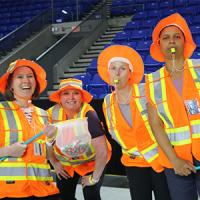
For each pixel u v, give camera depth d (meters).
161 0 13.12
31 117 2.61
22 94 2.58
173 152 2.34
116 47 2.77
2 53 11.17
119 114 2.76
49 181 2.60
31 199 2.48
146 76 2.52
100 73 2.88
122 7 13.34
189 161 2.34
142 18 12.20
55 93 3.11
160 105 2.38
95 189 3.12
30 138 2.49
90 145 2.88
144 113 2.67
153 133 2.45
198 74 2.36
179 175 2.38
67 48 10.12
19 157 2.44
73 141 2.56
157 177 2.66
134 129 2.70
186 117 2.33
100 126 2.94
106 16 13.08
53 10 13.53
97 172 2.89
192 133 2.32
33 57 11.93
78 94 3.05
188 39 2.44
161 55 2.60
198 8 11.52
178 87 2.38
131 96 2.72
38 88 2.72
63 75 9.81
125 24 13.02
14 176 2.44
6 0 16.06
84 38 11.20
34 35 12.46
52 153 3.11
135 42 9.99
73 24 13.03
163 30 2.46
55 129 2.50
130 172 2.79
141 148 2.69
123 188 4.96
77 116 3.01
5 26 14.11
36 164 2.52
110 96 2.88
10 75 2.60
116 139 2.82
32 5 15.32
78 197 4.62
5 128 2.46
